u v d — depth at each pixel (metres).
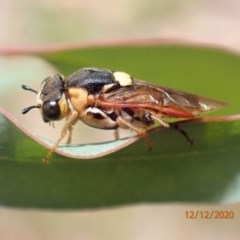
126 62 0.12
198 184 0.10
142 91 0.11
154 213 0.22
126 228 0.22
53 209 0.10
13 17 0.26
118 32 0.29
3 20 0.26
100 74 0.11
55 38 0.27
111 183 0.10
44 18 0.26
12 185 0.10
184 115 0.11
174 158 0.10
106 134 0.19
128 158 0.10
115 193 0.10
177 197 0.10
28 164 0.10
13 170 0.10
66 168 0.10
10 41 0.26
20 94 0.21
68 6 0.28
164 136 0.10
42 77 0.14
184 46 0.11
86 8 0.28
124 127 0.11
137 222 0.22
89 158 0.09
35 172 0.10
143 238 0.22
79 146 0.09
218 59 0.12
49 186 0.10
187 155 0.10
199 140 0.10
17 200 0.10
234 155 0.10
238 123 0.10
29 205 0.10
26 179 0.10
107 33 0.29
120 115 0.11
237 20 0.31
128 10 0.30
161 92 0.11
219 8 0.31
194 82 0.12
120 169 0.10
